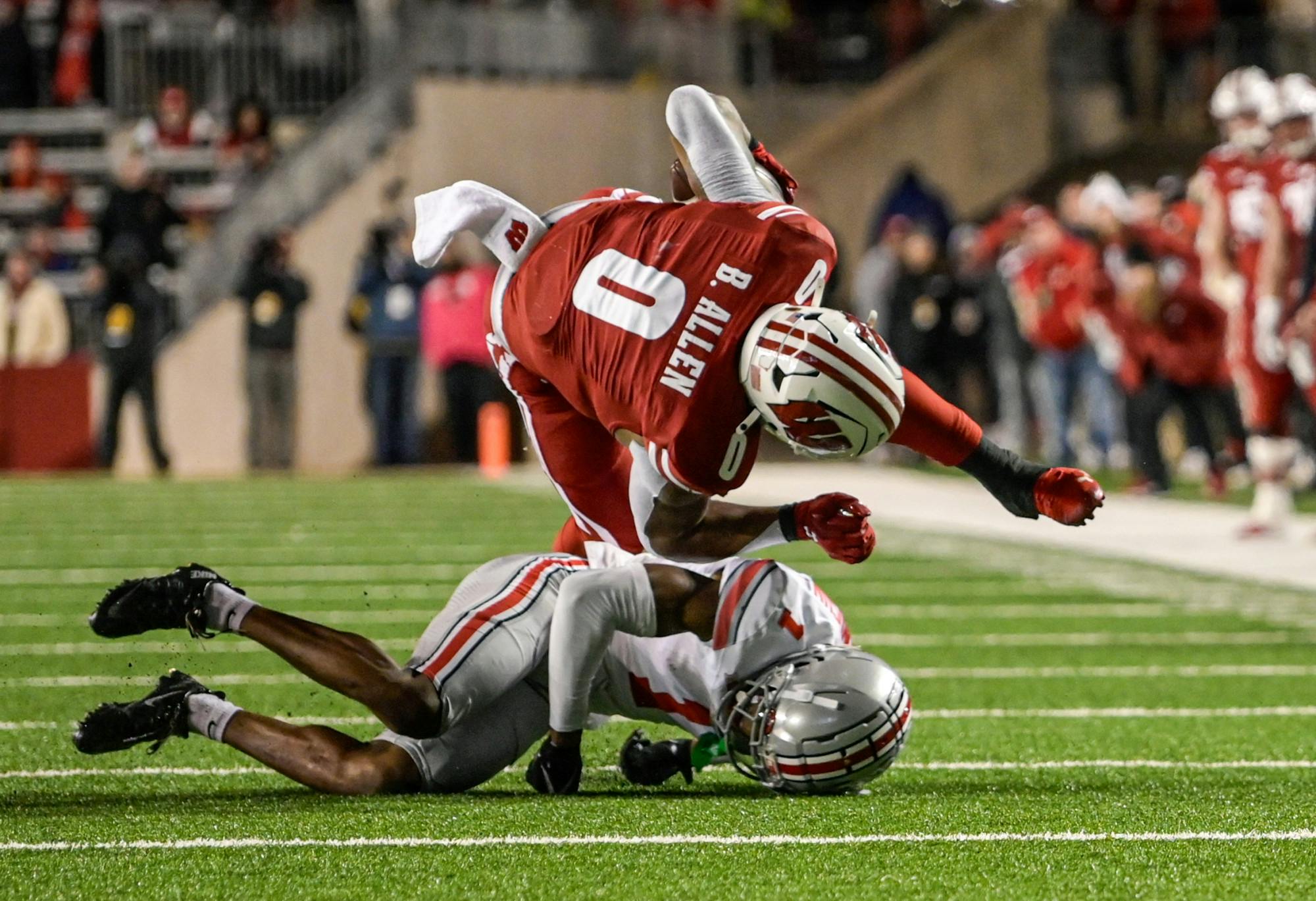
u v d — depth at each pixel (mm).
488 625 15914
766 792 16391
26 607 29953
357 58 71812
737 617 15609
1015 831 14438
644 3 74188
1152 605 30750
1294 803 15781
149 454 64250
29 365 61406
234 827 14562
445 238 15969
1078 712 21250
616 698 16469
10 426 61406
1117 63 74375
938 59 72438
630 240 15148
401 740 16156
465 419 61531
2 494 52219
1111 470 57219
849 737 15461
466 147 68562
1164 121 74250
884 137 72250
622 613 15609
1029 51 73250
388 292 60531
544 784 16156
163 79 72562
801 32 73938
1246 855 13664
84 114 72812
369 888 12641
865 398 13688
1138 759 18297
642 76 70938
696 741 16859
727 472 14633
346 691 15617
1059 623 28938
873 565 36750
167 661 24781
